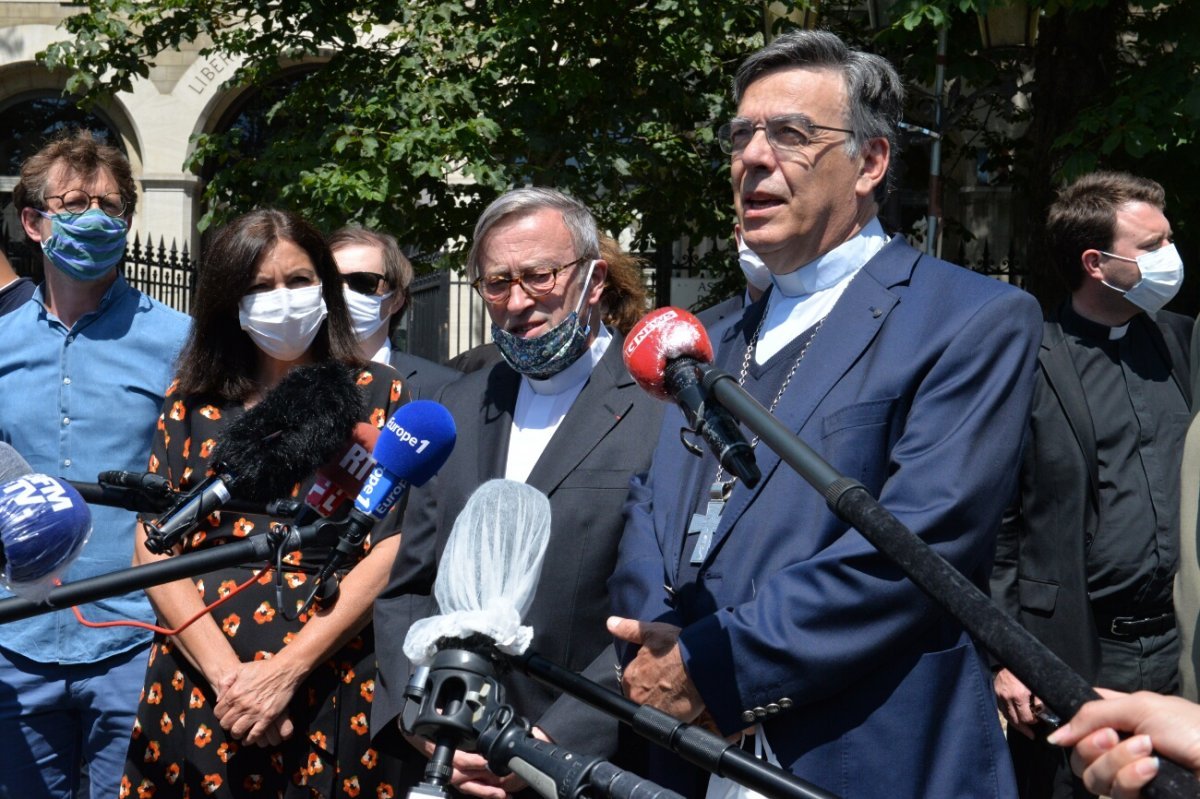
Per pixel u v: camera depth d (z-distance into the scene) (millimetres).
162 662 3279
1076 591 3818
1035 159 8883
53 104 18625
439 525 3199
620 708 1897
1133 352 4078
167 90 17969
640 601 2551
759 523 2424
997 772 2283
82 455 3830
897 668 2273
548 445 3148
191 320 3617
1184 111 7836
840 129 2541
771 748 2293
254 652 3215
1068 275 4102
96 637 3736
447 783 1815
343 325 3506
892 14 7867
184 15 10914
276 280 3324
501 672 1966
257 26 13570
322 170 9500
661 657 2334
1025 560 3906
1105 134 8250
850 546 2246
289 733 3176
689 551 2529
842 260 2600
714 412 1954
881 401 2385
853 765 2246
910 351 2412
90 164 3818
